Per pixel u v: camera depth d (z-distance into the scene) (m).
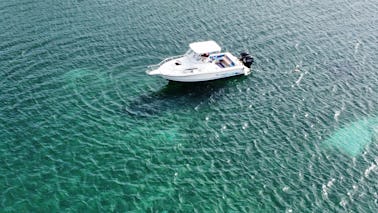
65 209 37.88
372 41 68.94
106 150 44.72
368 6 80.31
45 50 59.81
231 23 71.25
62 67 56.75
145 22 69.25
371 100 55.38
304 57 63.66
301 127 50.12
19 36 62.31
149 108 51.59
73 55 59.41
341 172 44.16
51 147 44.34
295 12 76.38
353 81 58.97
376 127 50.62
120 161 43.53
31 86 52.69
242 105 53.56
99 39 63.59
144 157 44.34
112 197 39.47
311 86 57.53
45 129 46.53
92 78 55.34
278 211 39.47
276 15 74.81
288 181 42.72
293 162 45.06
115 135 46.84
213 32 68.31
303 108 53.31
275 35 68.81
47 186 39.91
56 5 71.38
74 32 64.62
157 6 74.50
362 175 43.94
